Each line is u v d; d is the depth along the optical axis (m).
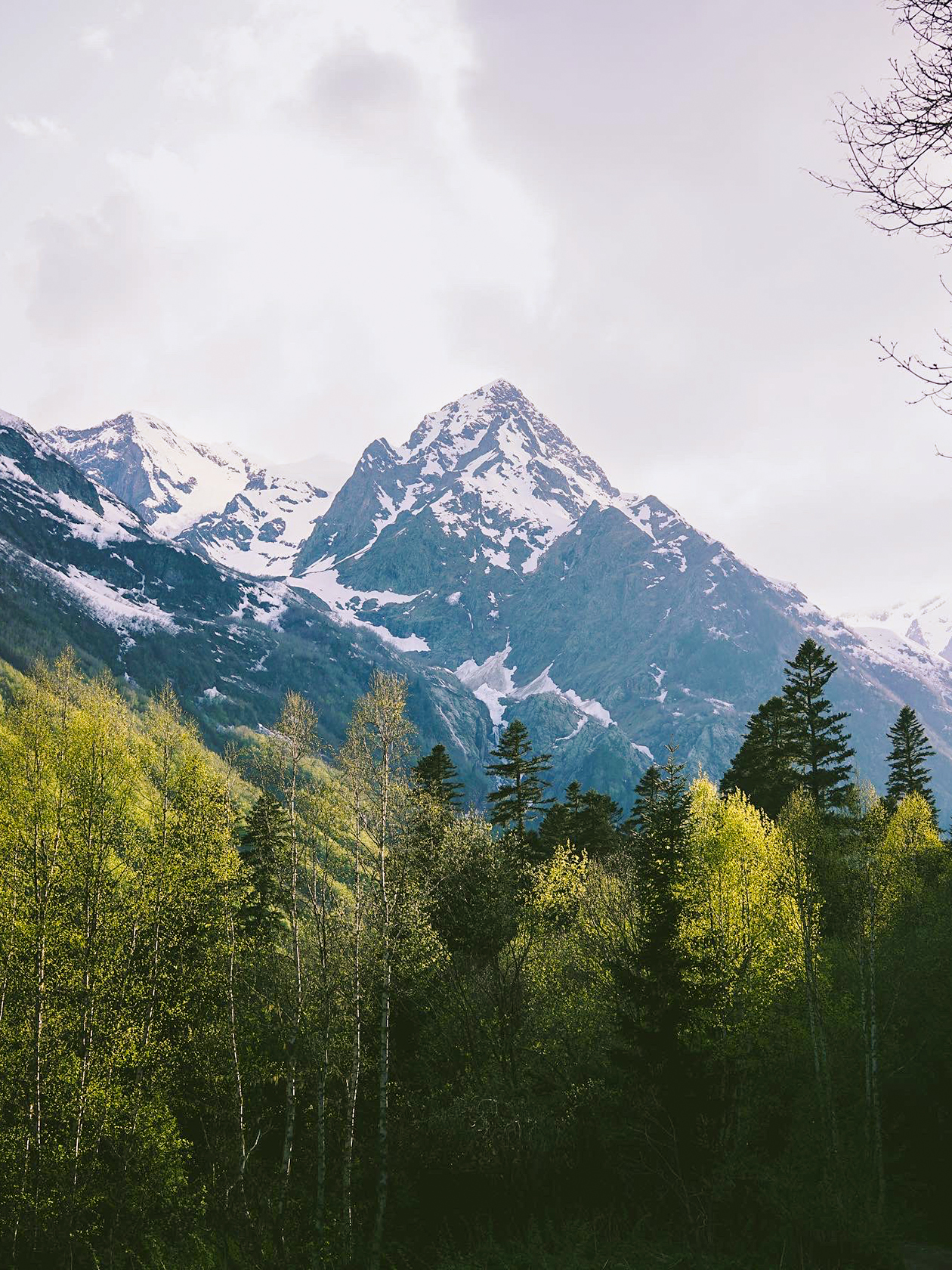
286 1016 31.73
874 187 6.95
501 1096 29.28
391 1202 29.09
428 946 32.19
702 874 35.38
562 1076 30.89
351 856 33.00
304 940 34.38
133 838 36.09
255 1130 34.44
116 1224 27.11
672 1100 26.02
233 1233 27.03
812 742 62.78
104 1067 30.28
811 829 39.72
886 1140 34.75
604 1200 26.64
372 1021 33.44
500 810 60.81
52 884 31.78
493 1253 22.95
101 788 34.78
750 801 63.03
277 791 34.53
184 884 33.75
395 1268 25.64
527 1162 27.58
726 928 32.94
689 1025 27.92
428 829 34.66
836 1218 23.67
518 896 38.62
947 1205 30.58
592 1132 28.53
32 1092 29.14
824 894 38.44
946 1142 34.41
